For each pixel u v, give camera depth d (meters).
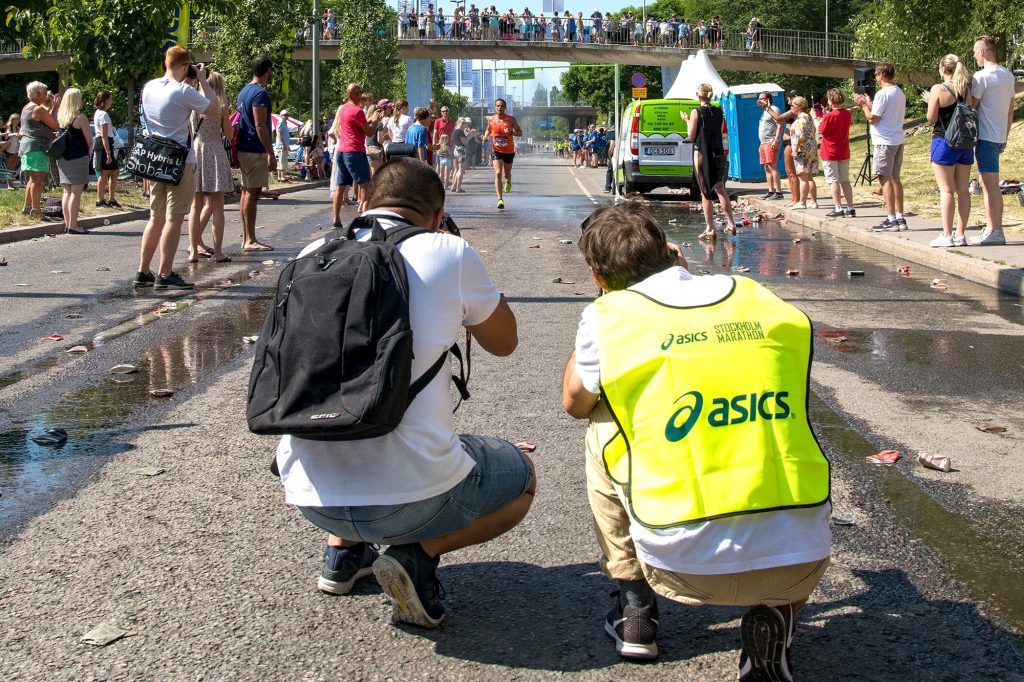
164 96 9.30
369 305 2.79
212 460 4.83
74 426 5.37
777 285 9.89
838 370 6.54
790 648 3.09
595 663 3.04
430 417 2.96
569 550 3.83
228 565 3.69
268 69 12.33
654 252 3.02
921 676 2.96
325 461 2.95
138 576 3.60
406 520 2.99
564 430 5.28
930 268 11.05
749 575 2.64
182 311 8.62
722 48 64.62
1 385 6.22
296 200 22.22
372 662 3.04
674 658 3.07
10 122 23.78
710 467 2.65
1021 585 3.52
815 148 17.52
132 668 3.00
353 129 14.23
